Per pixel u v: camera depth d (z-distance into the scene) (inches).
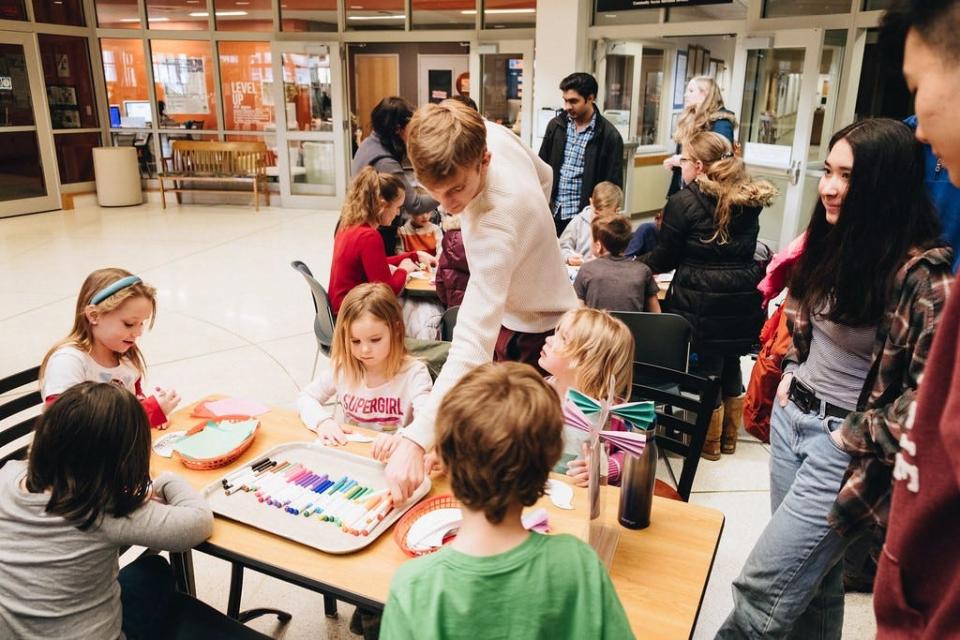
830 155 59.8
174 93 401.7
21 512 51.8
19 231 324.8
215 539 57.8
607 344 65.7
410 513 60.0
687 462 80.4
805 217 256.5
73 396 51.4
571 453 67.7
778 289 87.3
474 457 36.9
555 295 75.4
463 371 63.4
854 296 57.5
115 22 394.3
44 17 368.5
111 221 354.0
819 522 60.7
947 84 22.7
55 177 380.5
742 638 65.5
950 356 22.7
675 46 340.5
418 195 168.4
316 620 87.1
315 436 76.0
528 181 70.2
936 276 52.3
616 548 56.9
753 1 249.1
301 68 383.2
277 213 385.1
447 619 36.3
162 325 198.2
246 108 402.0
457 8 362.3
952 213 80.2
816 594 66.9
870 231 55.9
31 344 180.7
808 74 236.1
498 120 366.6
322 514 60.1
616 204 152.1
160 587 64.6
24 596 50.8
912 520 23.7
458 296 125.3
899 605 24.7
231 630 61.4
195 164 403.9
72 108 389.7
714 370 122.3
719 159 116.6
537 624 36.1
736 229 113.6
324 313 128.6
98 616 53.6
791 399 66.2
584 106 178.7
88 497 51.0
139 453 53.1
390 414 85.3
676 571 54.9
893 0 24.4
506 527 38.3
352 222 125.2
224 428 74.3
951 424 21.1
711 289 115.8
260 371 166.7
